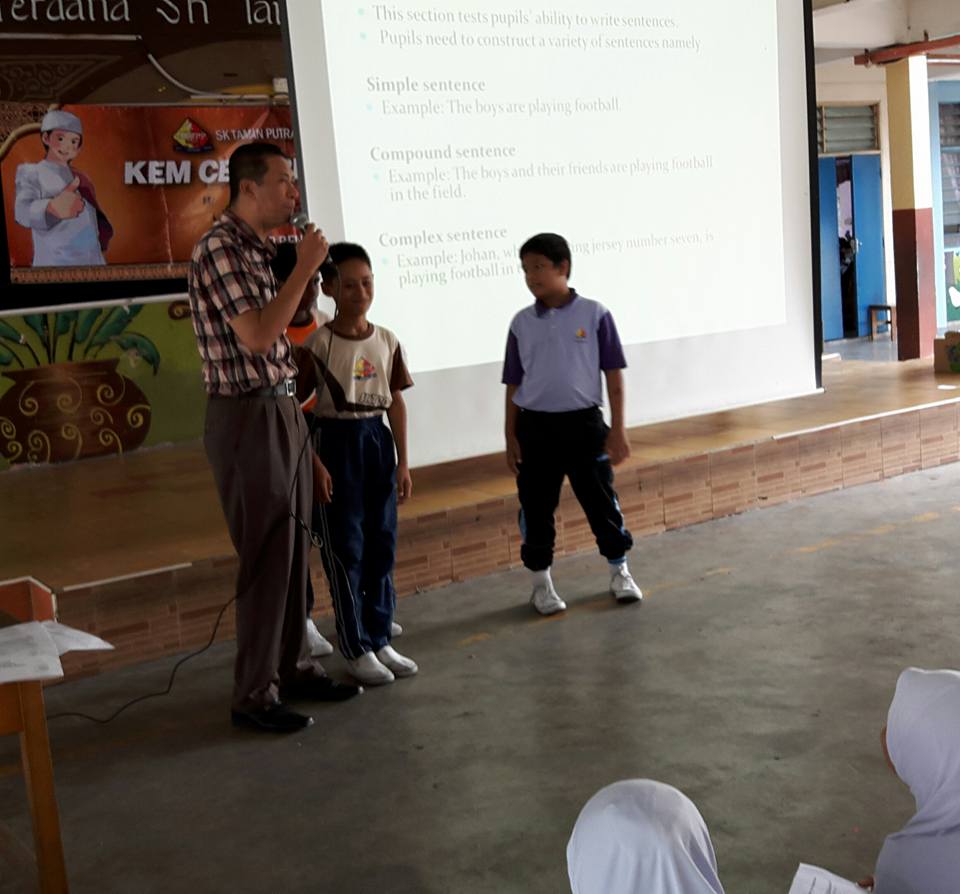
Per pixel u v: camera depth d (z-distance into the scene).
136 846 2.78
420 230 5.14
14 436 6.55
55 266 6.59
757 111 6.00
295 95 4.77
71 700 3.76
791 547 5.11
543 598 4.39
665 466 5.45
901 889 1.71
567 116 5.48
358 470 3.68
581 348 4.22
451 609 4.52
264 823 2.86
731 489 5.71
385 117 5.01
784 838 2.63
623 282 5.68
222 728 3.48
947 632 3.95
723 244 5.95
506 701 3.57
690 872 1.34
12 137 6.40
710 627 4.13
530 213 5.42
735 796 2.85
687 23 5.75
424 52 5.08
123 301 6.78
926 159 9.69
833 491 6.14
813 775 2.94
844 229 12.39
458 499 4.96
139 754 3.32
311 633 4.09
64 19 6.46
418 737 3.33
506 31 5.29
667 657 3.86
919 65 9.53
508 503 4.98
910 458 6.51
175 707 3.66
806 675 3.62
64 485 5.96
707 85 5.84
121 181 6.71
